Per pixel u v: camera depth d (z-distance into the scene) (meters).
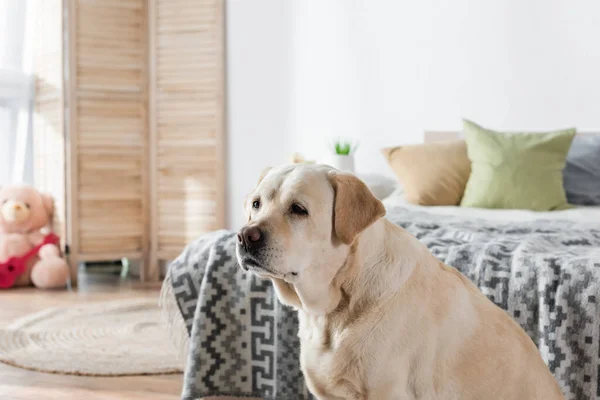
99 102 4.54
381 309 1.40
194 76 4.60
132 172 4.66
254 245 1.39
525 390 1.44
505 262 1.88
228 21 4.60
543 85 3.94
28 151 4.89
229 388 2.15
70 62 4.44
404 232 1.53
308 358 1.49
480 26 4.04
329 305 1.44
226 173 4.66
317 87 4.44
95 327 3.37
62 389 2.47
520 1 3.94
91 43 4.49
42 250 4.36
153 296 4.14
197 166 4.63
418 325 1.39
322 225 1.42
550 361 1.74
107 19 4.53
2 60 4.76
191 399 2.11
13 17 4.77
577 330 1.73
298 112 4.50
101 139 4.56
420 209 3.20
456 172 3.43
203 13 4.56
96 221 4.57
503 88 4.02
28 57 4.83
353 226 1.38
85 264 5.27
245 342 2.14
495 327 1.45
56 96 4.55
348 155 3.95
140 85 4.65
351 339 1.41
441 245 2.04
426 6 4.14
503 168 3.23
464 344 1.40
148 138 4.70
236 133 4.63
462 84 4.10
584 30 3.83
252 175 4.62
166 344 3.08
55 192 4.62
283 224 1.41
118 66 4.57
